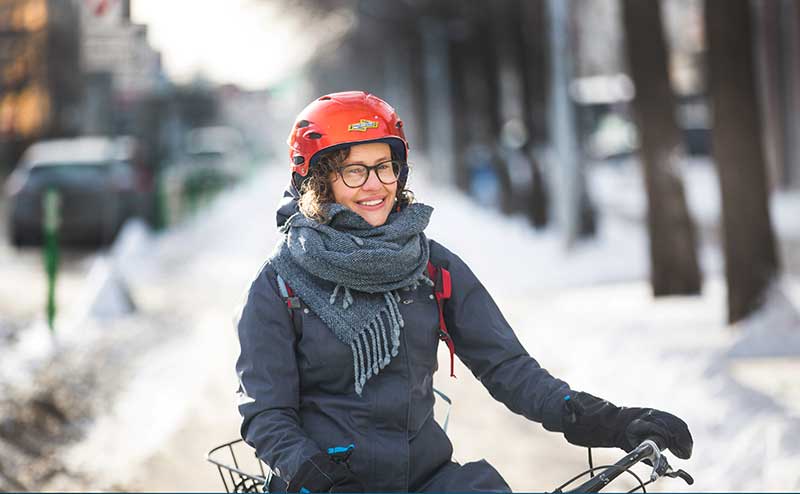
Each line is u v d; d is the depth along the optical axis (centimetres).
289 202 661
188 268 3922
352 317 625
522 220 5450
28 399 1667
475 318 660
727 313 2122
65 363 2019
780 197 5753
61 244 4566
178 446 1503
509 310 2775
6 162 6800
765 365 1744
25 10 5706
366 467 626
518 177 6372
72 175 4344
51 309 2341
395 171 654
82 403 1766
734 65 2105
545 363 2014
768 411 1431
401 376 636
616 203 6912
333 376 630
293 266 634
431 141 9050
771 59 5916
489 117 5803
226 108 15950
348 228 635
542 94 4831
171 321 2677
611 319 2434
